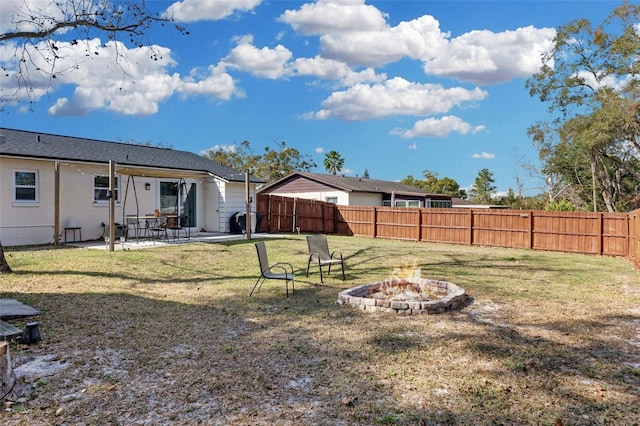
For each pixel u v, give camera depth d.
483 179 52.75
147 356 4.06
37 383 3.40
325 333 4.89
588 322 5.50
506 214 16.23
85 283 7.33
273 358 4.06
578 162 28.23
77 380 3.47
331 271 9.53
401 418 2.90
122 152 15.18
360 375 3.66
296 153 43.50
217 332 4.89
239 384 3.45
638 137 23.92
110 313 5.57
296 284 7.95
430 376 3.66
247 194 14.57
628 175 29.27
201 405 3.07
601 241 14.24
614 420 2.92
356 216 20.56
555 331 5.08
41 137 13.77
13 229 11.37
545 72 26.75
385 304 5.92
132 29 9.08
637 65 22.55
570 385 3.51
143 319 5.37
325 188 24.69
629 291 7.62
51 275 7.74
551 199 31.97
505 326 5.28
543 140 28.52
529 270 10.15
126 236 13.43
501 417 2.93
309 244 8.70
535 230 15.63
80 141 15.04
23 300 6.02
